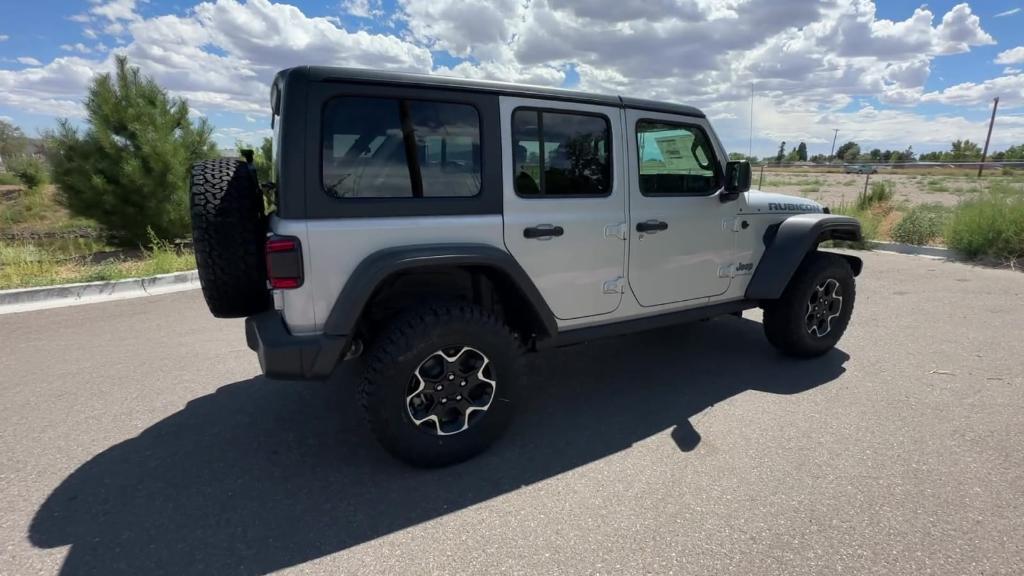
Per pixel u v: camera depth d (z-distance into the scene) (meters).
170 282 7.30
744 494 2.70
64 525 2.54
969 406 3.59
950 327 5.21
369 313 3.07
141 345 5.00
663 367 4.45
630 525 2.49
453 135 2.93
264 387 4.11
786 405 3.68
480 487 2.83
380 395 2.77
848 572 2.17
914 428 3.31
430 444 2.92
